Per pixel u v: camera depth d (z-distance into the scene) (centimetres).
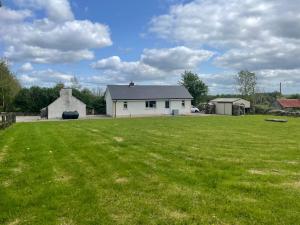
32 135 1927
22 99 5484
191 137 1788
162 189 733
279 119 3519
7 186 788
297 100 6738
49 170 949
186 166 980
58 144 1491
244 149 1333
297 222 534
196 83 6894
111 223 550
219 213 580
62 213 596
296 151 1285
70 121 3691
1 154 1262
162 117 4338
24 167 1008
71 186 772
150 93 5297
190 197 670
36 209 620
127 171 921
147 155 1180
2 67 4828
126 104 5059
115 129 2344
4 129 2381
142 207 620
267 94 7475
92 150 1306
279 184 768
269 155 1185
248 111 5322
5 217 584
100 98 5669
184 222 546
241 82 6725
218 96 7156
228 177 836
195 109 6191
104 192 718
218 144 1489
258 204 620
